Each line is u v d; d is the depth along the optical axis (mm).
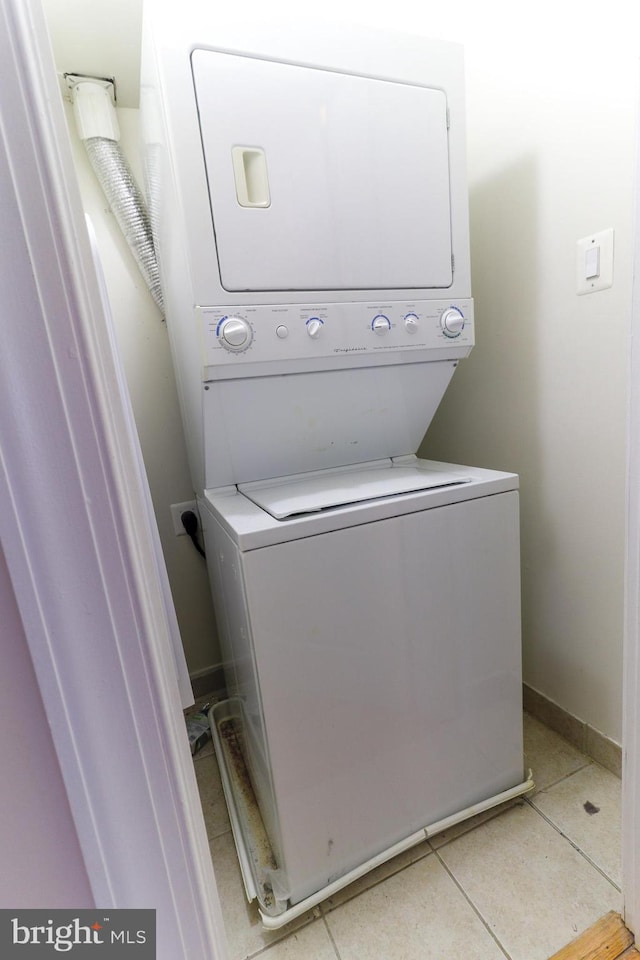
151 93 1060
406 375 1364
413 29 1533
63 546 442
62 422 422
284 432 1338
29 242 389
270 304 1088
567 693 1593
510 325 1559
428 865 1230
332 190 1112
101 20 1294
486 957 1025
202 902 581
